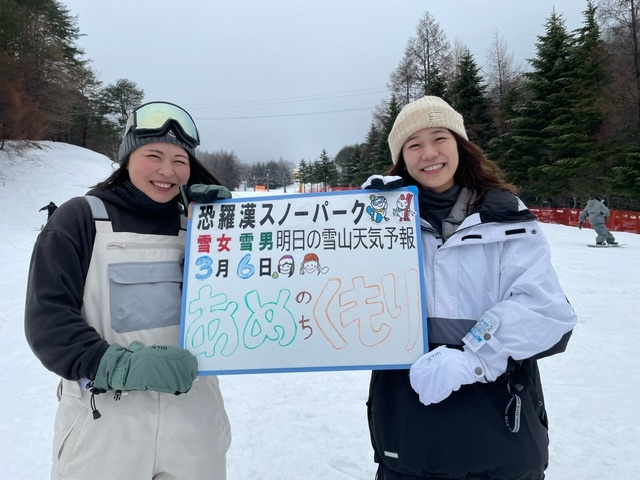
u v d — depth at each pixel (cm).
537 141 2719
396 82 4188
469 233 172
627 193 2347
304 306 180
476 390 163
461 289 173
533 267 162
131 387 148
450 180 195
